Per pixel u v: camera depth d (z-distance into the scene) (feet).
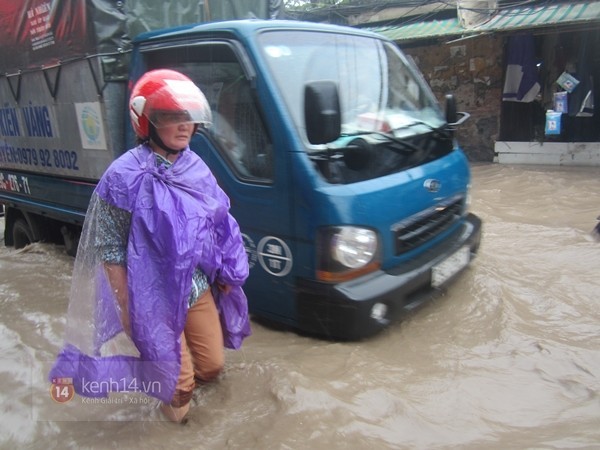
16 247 21.59
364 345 10.26
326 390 8.40
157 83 6.82
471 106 36.65
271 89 9.71
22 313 13.24
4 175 19.77
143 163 6.95
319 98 8.82
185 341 8.16
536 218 21.20
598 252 16.10
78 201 15.42
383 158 10.37
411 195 10.41
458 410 8.30
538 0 31.35
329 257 9.33
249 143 10.22
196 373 8.66
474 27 32.55
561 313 11.93
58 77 14.56
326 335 10.14
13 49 16.55
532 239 17.84
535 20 29.84
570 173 29.63
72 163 15.08
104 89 12.91
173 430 8.00
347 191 9.36
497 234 18.69
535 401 8.57
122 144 13.35
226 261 8.09
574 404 8.48
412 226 10.51
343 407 8.02
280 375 8.78
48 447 7.77
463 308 11.82
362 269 9.63
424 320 11.35
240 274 8.18
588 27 29.12
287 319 10.48
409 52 38.01
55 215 16.74
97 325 7.42
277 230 9.99
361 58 12.02
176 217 6.88
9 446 7.88
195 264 7.06
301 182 9.35
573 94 31.30
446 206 11.67
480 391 8.83
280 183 9.69
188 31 11.22
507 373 9.38
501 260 15.53
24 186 18.45
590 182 26.76
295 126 9.55
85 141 14.20
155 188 6.85
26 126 17.06
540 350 10.11
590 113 31.40
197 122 6.99
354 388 8.59
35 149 16.90
